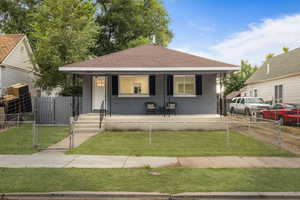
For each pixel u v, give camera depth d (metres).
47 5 19.77
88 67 14.19
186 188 5.25
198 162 7.41
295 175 6.12
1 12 28.19
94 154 8.36
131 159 7.73
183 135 12.18
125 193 4.98
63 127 15.25
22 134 12.28
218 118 13.84
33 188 5.22
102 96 15.91
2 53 19.09
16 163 7.22
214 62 14.91
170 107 15.28
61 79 19.53
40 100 17.38
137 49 17.67
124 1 31.45
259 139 11.41
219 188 5.25
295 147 9.67
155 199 4.89
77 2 20.42
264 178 5.89
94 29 20.80
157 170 6.54
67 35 18.17
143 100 15.77
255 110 19.92
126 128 13.55
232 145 9.88
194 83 15.76
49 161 7.45
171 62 14.88
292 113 15.43
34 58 19.86
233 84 43.22
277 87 22.56
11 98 16.62
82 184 5.46
